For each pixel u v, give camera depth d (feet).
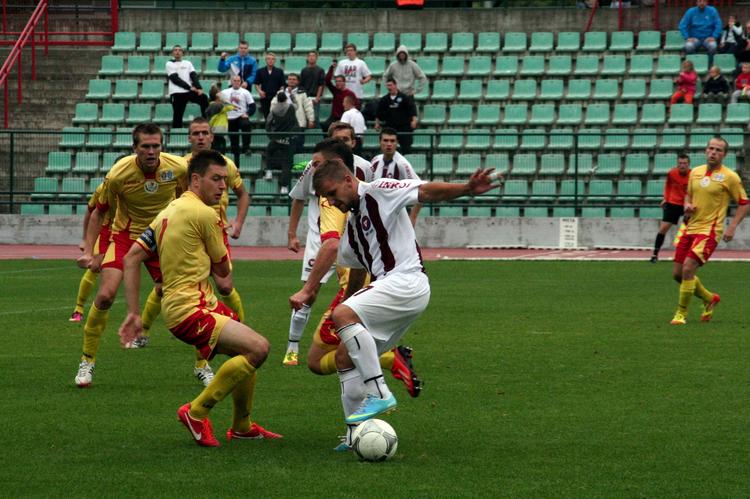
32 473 35.24
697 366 56.70
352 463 36.68
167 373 55.01
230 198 150.10
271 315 78.84
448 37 180.55
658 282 104.42
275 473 35.27
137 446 39.14
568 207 147.84
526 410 45.68
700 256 73.15
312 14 183.01
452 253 140.46
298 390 50.42
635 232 143.84
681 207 123.44
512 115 161.89
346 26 182.60
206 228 40.04
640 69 166.71
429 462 36.86
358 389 38.96
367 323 38.37
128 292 41.19
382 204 38.52
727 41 162.91
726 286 99.86
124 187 52.54
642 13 174.50
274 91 158.10
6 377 53.72
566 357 59.72
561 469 35.83
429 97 167.32
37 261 129.29
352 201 38.78
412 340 66.39
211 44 181.78
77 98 175.73
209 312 39.45
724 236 74.38
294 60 174.70
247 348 38.58
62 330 71.00
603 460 37.11
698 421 43.37
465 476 34.94
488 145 156.46
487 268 119.96
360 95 158.30
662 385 51.29
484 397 48.55
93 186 155.53
